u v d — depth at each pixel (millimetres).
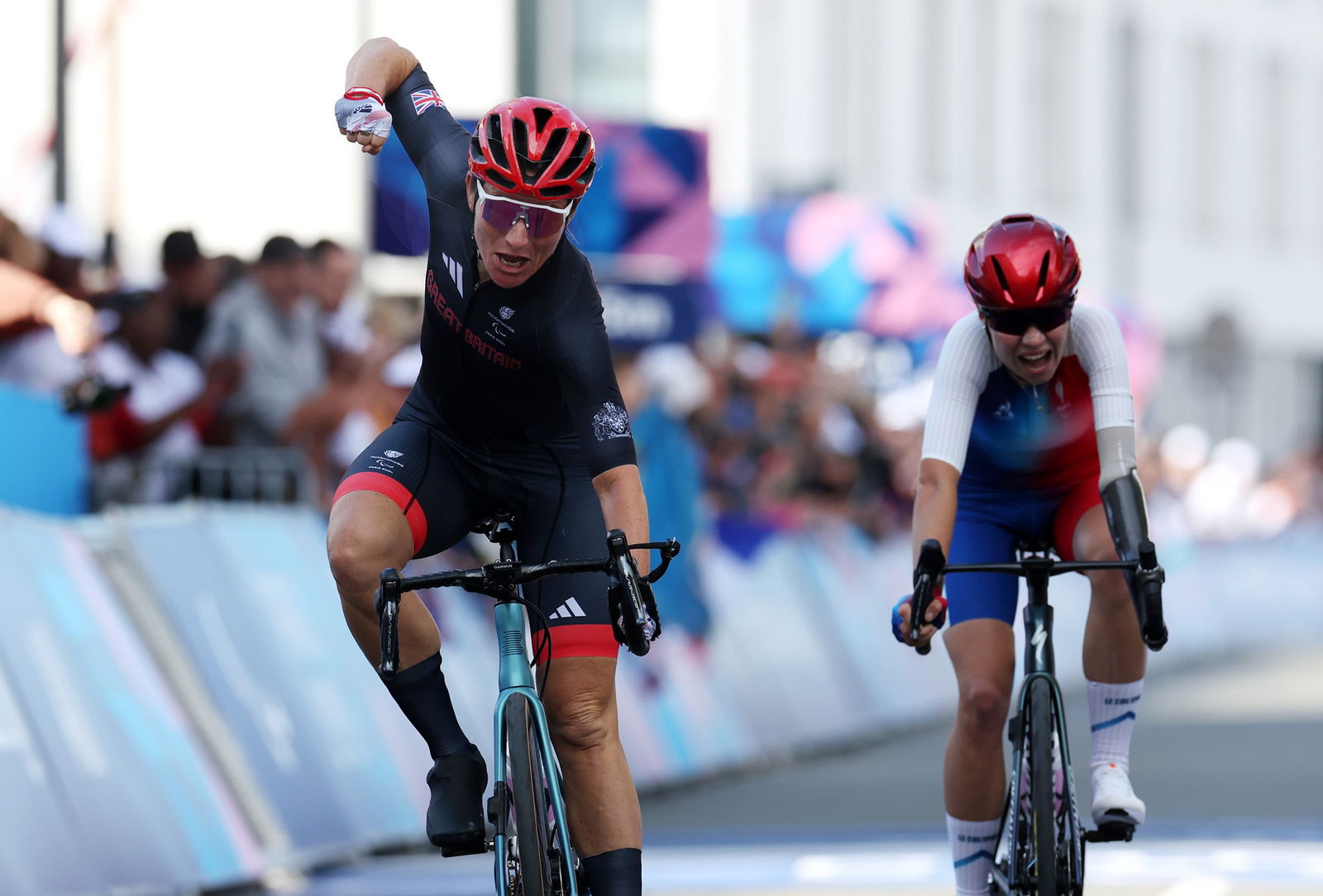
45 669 19203
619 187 34750
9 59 34469
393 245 32062
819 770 32625
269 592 23234
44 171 33938
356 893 20703
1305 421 108875
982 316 15359
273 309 26000
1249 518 72500
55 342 23625
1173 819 25531
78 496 23859
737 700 33031
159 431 25125
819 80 70750
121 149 38031
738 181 66000
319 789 22562
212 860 20375
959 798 16172
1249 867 21875
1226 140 101812
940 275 49750
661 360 38656
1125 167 92750
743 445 38594
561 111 13188
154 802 19875
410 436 14305
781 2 68750
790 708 34781
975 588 16406
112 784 19375
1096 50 90625
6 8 34438
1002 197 84250
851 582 39062
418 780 24531
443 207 13906
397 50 14547
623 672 29219
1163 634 14742
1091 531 16375
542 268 13648
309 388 26312
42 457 22766
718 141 64625
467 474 14438
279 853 21516
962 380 15922
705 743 31219
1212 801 27156
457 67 44594
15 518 20047
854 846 24031
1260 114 104688
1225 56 101750
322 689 23391
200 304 26016
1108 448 15570
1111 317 15922
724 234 46031
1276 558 67250
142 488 24453
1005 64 84500
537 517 14422
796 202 48531
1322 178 109938
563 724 14195
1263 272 104750
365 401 26969
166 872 19625
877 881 21484
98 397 22594
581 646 14133
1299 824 24953
